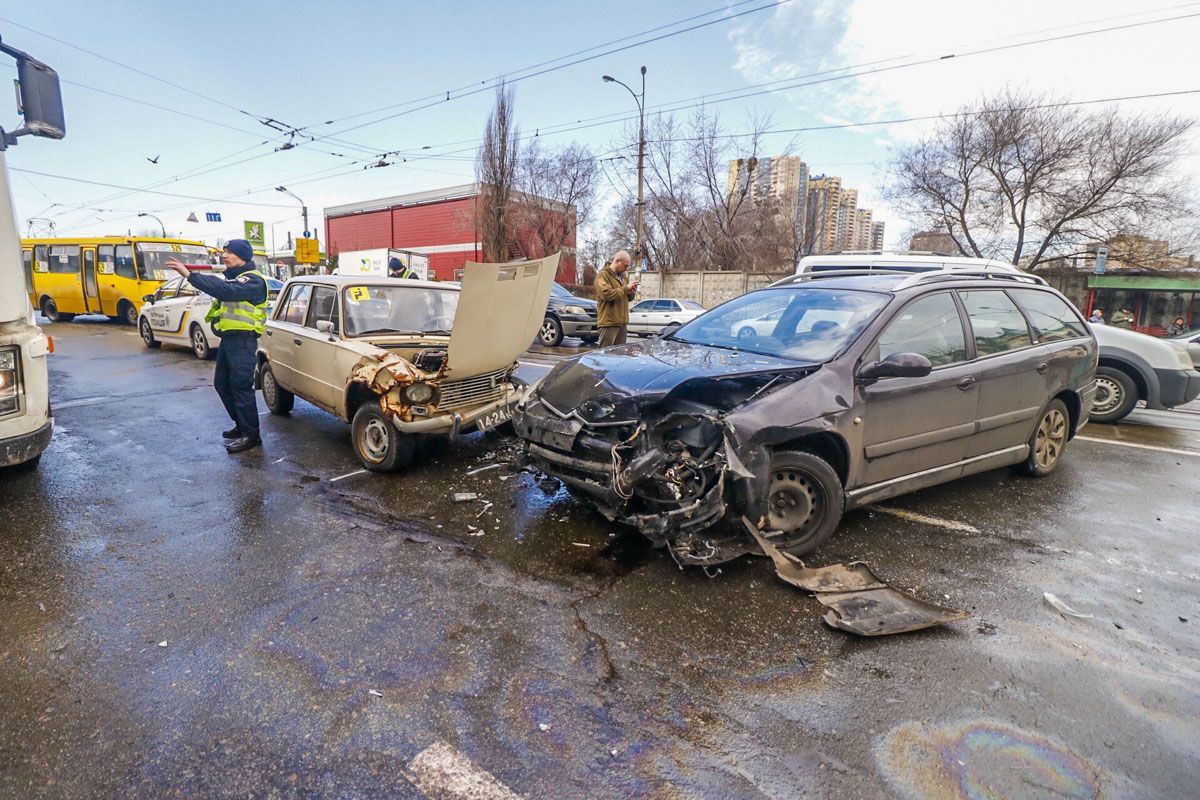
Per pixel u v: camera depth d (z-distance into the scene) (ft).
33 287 63.77
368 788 6.48
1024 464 16.46
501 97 85.97
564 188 104.99
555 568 11.39
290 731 7.26
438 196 119.03
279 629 9.34
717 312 16.20
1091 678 8.48
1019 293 15.80
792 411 11.05
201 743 7.07
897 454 12.64
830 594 10.34
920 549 12.43
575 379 12.67
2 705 7.64
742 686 8.21
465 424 16.33
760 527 11.00
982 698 8.05
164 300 40.45
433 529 13.10
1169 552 12.46
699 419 10.62
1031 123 78.48
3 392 13.08
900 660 8.82
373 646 8.94
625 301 26.53
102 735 7.17
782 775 6.75
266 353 21.93
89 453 18.21
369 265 76.28
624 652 8.91
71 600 10.09
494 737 7.22
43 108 12.91
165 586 10.58
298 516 13.73
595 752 7.02
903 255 27.96
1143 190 75.56
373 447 16.75
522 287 15.64
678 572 11.26
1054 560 12.04
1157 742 7.30
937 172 85.35
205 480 16.01
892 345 12.74
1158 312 81.30
